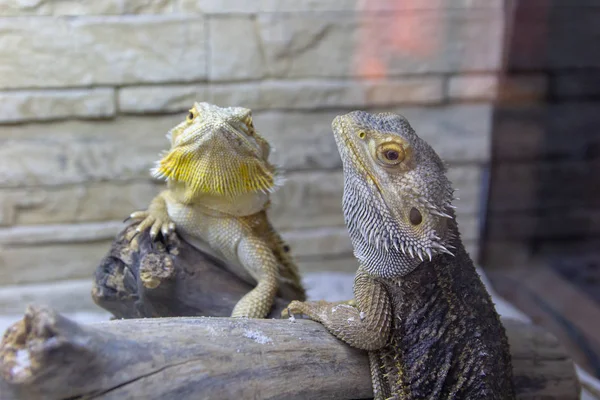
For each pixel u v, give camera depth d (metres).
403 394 0.29
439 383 0.29
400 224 0.29
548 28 0.57
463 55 0.56
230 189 0.32
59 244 0.54
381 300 0.30
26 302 0.54
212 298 0.34
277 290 0.34
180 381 0.26
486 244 0.63
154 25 0.50
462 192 0.61
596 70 0.59
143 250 0.33
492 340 0.30
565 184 0.63
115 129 0.52
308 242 0.59
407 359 0.30
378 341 0.29
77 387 0.25
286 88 0.54
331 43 0.54
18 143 0.51
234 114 0.31
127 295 0.34
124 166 0.53
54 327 0.24
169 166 0.32
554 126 0.61
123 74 0.51
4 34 0.48
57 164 0.52
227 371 0.27
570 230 0.65
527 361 0.35
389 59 0.55
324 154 0.56
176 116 0.53
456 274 0.30
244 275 0.35
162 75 0.51
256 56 0.53
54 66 0.49
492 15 0.56
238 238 0.34
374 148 0.30
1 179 0.51
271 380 0.27
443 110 0.58
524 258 0.65
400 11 0.54
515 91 0.59
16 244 0.53
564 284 0.59
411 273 0.30
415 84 0.56
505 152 0.60
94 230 0.54
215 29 0.51
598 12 0.57
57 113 0.51
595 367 0.46
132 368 0.26
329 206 0.58
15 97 0.49
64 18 0.49
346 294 0.52
